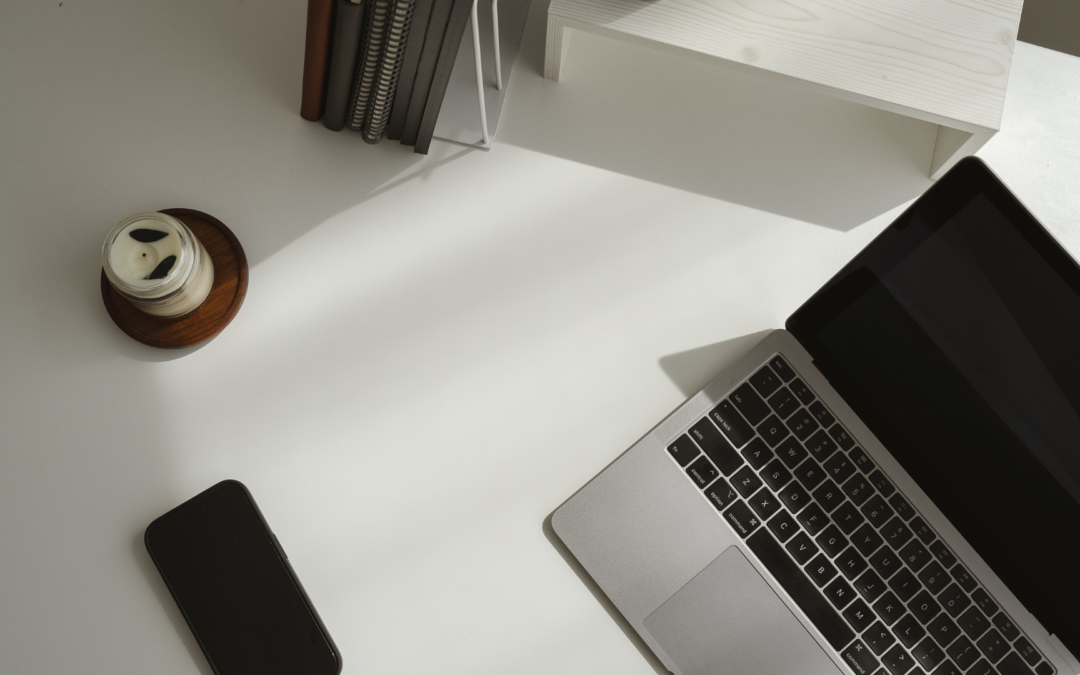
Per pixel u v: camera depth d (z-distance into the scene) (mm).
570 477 747
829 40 714
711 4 716
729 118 824
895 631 715
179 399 745
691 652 708
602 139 815
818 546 725
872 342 715
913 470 729
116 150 784
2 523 716
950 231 647
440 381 761
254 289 767
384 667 712
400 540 733
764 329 780
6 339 743
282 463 740
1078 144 828
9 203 767
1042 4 1259
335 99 751
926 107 708
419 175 798
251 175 787
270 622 698
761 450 737
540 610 726
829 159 818
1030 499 699
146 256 683
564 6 708
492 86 810
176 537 705
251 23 817
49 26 806
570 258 789
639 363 771
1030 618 715
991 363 681
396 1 641
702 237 798
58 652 700
